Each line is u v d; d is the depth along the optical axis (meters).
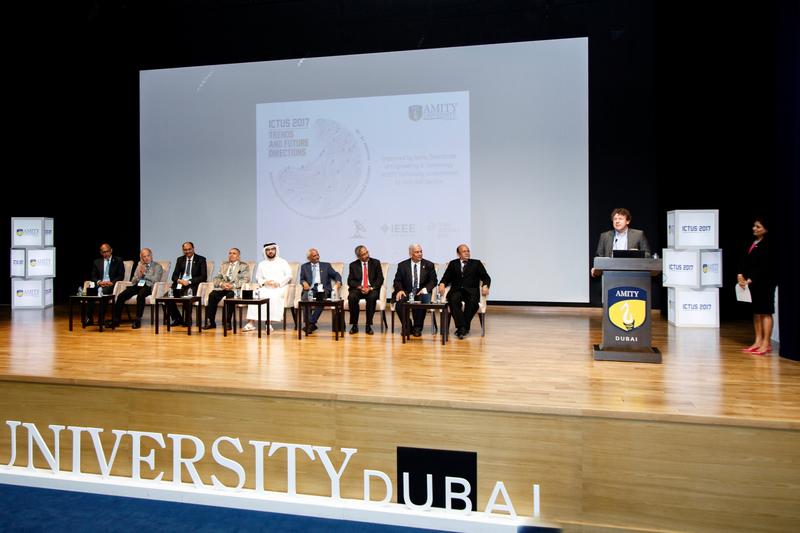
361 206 8.38
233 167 8.80
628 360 4.78
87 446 4.06
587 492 3.35
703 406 3.39
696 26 7.30
